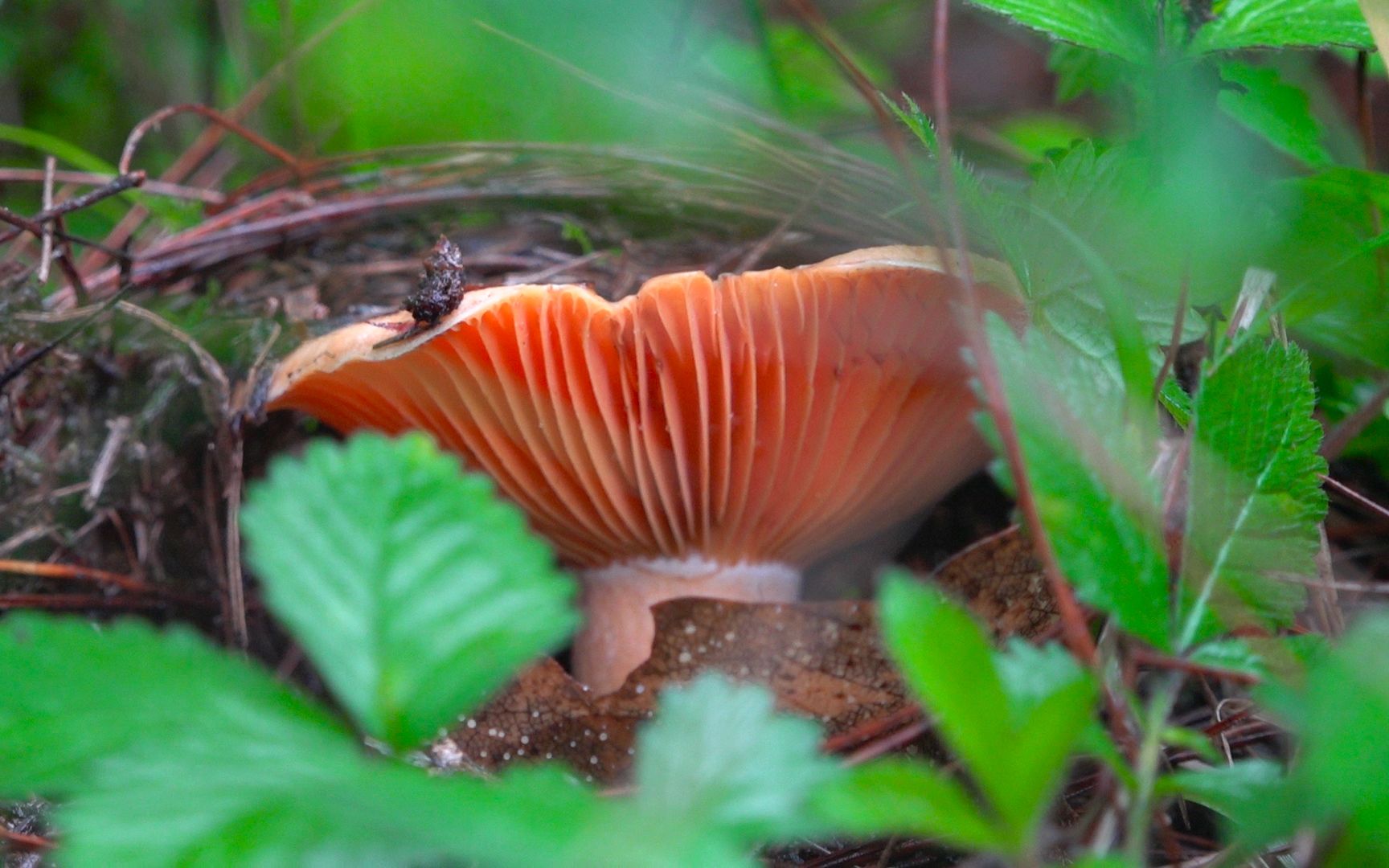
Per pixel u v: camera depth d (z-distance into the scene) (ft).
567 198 1.99
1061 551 0.87
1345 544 1.53
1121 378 1.21
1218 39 1.24
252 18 2.68
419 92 2.48
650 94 2.25
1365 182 1.30
